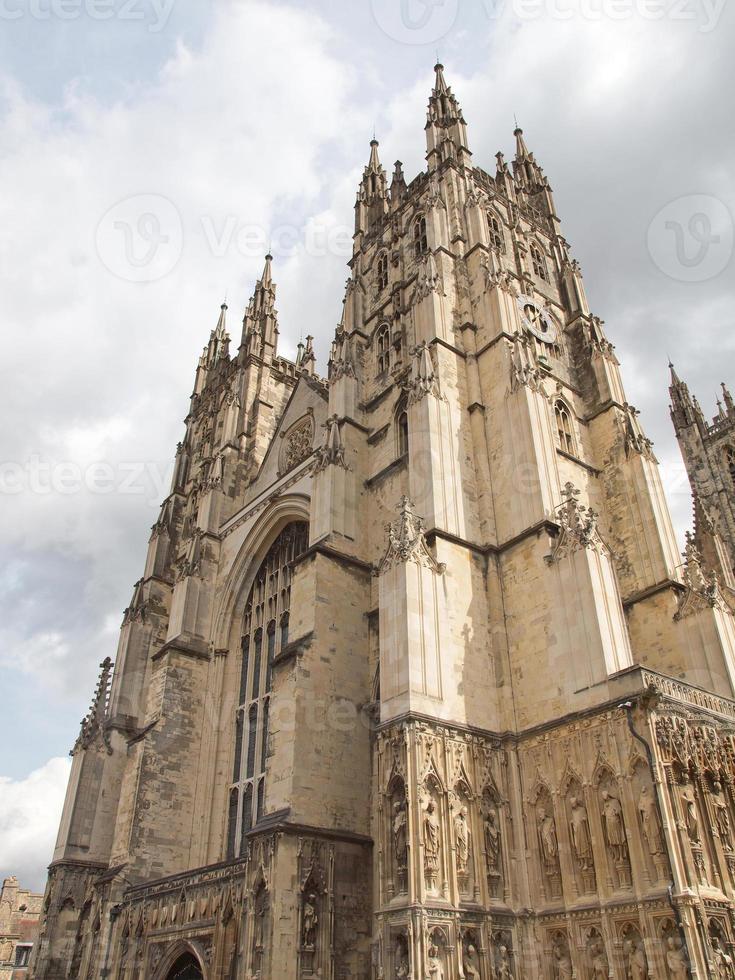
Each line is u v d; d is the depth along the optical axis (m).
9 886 110.50
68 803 61.22
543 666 34.91
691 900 25.38
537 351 51.75
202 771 53.19
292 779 36.66
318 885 34.56
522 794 33.25
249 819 48.94
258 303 85.25
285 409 66.12
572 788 31.50
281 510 58.72
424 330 48.09
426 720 32.03
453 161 59.72
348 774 38.81
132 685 66.81
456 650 35.34
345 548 45.81
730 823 28.56
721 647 37.44
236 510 67.44
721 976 24.64
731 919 25.97
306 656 40.44
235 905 37.25
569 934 29.05
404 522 36.84
